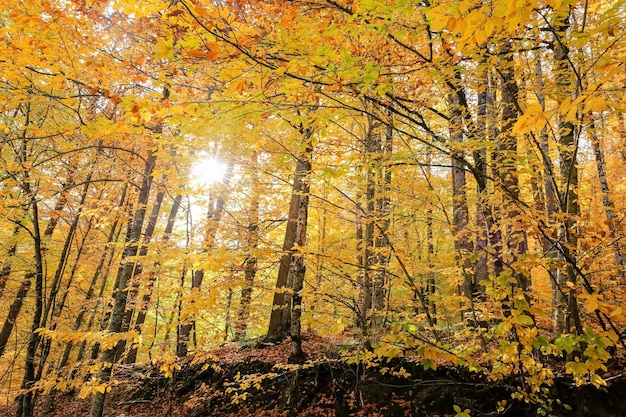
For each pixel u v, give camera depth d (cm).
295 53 312
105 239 1056
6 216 549
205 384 867
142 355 1202
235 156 546
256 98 308
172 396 763
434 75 360
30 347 575
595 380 272
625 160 879
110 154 700
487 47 363
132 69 406
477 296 592
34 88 423
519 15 188
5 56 390
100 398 591
